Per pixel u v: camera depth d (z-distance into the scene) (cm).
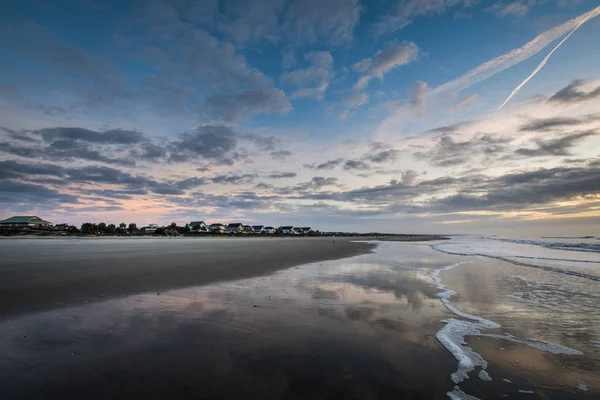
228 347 545
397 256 2642
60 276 1140
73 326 629
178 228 10400
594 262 2133
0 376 421
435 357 532
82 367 454
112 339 567
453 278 1406
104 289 969
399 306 876
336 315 768
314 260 2139
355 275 1452
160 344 550
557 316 798
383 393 408
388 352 548
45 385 400
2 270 1233
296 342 580
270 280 1245
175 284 1095
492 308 871
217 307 805
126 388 397
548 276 1482
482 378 464
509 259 2375
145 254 2169
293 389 409
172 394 386
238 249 3069
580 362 527
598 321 757
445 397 405
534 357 545
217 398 380
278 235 13250
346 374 459
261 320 706
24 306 756
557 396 419
